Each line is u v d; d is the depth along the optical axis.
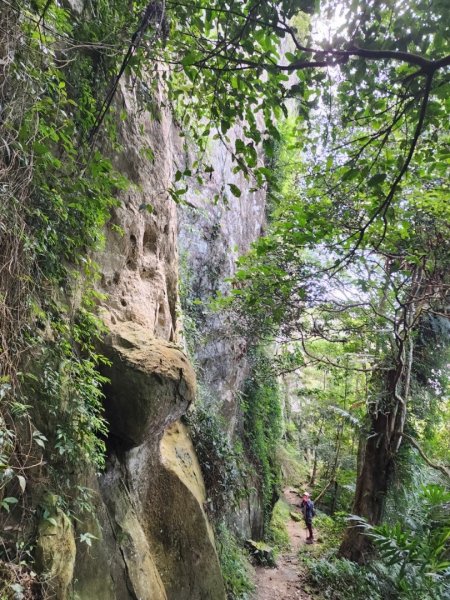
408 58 2.16
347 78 2.58
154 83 4.14
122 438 4.15
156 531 4.68
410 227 5.43
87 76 3.97
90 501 3.38
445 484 7.77
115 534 3.73
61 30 3.20
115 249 4.74
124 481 4.23
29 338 2.77
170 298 6.48
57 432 2.94
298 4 2.38
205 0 2.83
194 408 7.04
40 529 2.69
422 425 8.80
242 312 6.90
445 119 2.93
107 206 4.53
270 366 10.28
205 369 8.83
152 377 4.06
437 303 6.94
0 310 2.50
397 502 7.66
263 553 8.82
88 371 3.50
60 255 3.42
